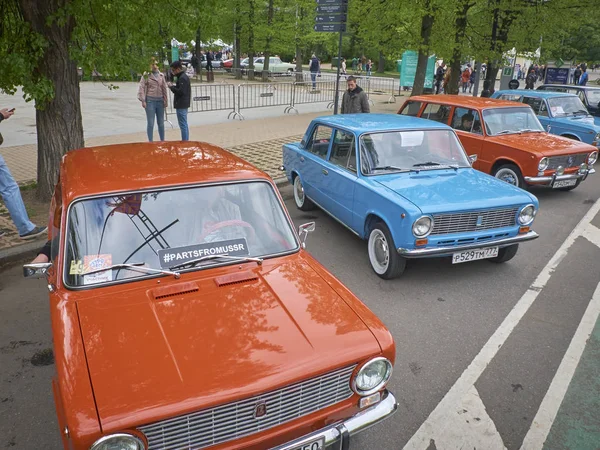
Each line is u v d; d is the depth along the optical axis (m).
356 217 6.17
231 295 3.04
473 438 3.39
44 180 7.64
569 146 8.92
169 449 2.36
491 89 18.19
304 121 16.83
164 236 3.27
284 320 2.86
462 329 4.79
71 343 2.61
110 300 2.94
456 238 5.38
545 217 8.44
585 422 3.55
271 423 2.55
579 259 6.59
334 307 3.04
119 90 25.48
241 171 3.77
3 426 3.41
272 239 3.57
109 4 7.04
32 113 16.98
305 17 34.81
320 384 2.64
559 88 15.14
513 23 16.23
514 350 4.44
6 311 4.93
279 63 43.31
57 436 3.34
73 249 3.11
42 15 6.72
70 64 7.31
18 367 4.05
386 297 5.41
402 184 5.87
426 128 6.70
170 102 19.48
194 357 2.54
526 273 6.12
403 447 3.30
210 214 3.45
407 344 4.52
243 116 17.67
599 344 4.55
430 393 3.84
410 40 16.47
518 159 8.74
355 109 11.24
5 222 7.05
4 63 6.87
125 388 2.34
